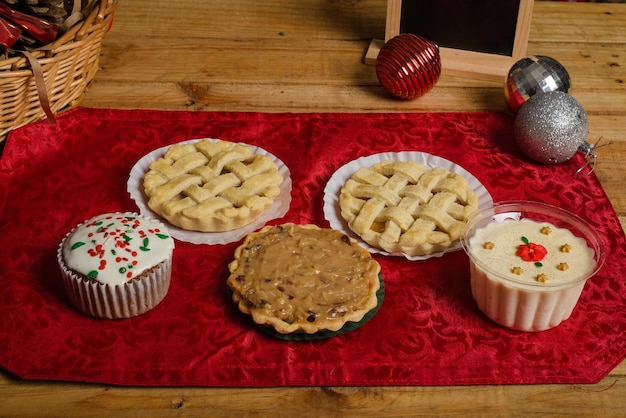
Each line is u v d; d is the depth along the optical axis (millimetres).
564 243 1302
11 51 1504
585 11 2170
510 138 1722
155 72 1902
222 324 1299
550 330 1302
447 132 1729
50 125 1659
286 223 1444
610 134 1744
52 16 1568
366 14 2145
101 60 1931
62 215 1498
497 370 1231
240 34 2059
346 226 1467
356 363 1238
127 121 1727
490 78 1886
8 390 1205
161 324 1300
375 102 1831
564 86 1695
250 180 1496
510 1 1818
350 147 1676
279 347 1261
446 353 1259
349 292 1283
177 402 1191
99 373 1218
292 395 1203
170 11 2137
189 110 1783
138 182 1542
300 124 1740
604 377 1231
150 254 1284
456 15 1860
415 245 1394
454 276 1391
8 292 1346
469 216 1345
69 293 1296
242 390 1211
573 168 1646
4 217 1490
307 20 2121
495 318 1295
